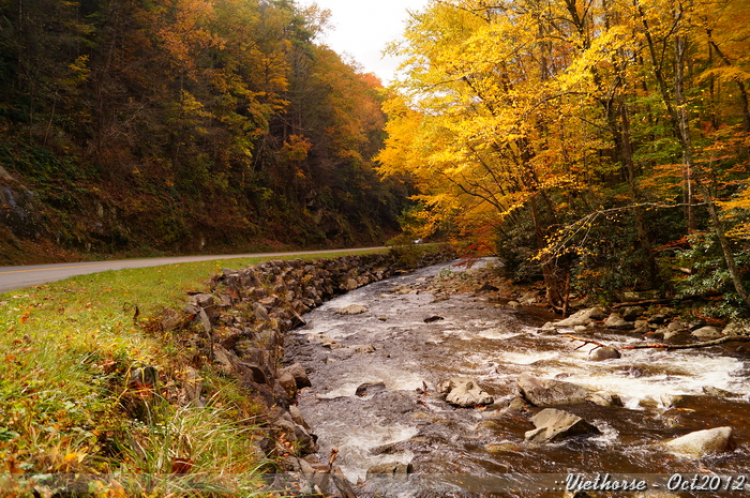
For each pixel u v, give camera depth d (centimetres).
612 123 1093
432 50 1140
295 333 1198
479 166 1366
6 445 205
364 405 664
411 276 2648
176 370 419
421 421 600
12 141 1791
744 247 928
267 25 3488
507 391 706
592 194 1223
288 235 3428
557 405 633
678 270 1173
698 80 1227
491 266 2244
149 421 303
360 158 4209
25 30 1947
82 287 760
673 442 500
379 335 1154
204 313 712
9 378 271
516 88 1084
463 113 1130
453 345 1012
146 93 2548
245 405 479
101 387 298
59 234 1700
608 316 1163
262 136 3469
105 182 2106
